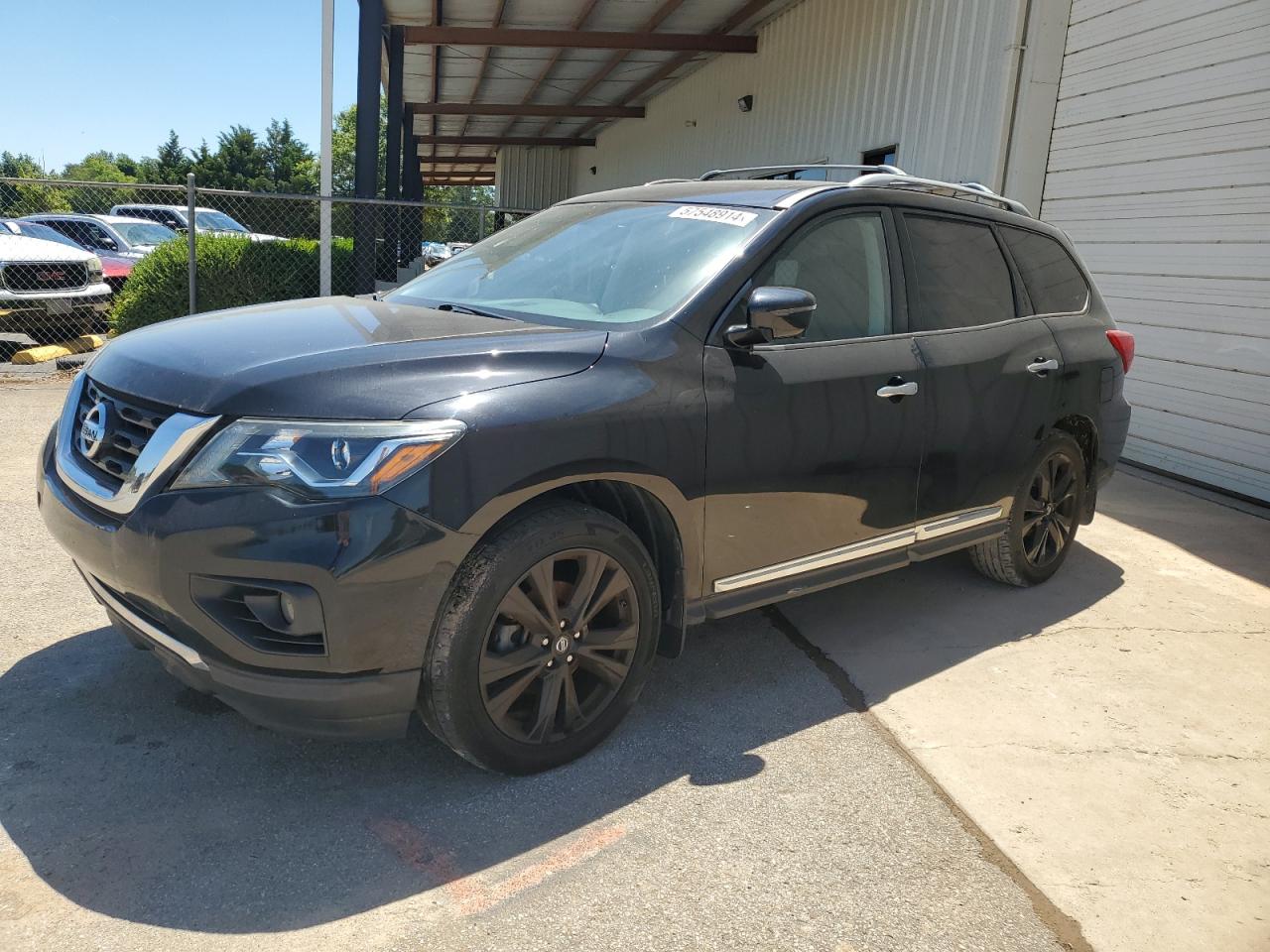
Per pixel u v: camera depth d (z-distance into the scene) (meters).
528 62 17.94
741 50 15.03
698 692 3.38
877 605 4.30
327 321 2.96
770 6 13.80
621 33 14.99
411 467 2.33
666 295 3.11
